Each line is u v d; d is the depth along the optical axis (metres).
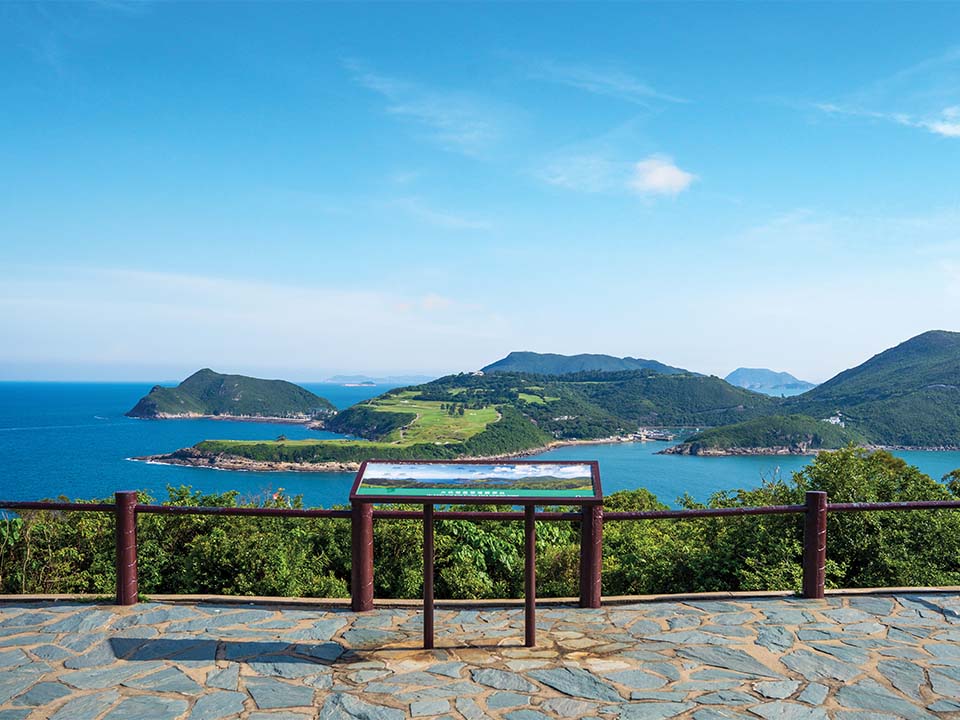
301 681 4.00
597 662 4.27
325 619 5.18
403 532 7.93
